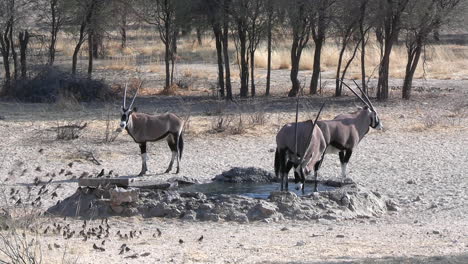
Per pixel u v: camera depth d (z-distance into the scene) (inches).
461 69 3026.6
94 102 2046.0
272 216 863.1
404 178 1130.0
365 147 1400.1
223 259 629.9
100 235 750.5
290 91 2190.0
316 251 667.4
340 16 2073.1
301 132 947.3
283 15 2066.9
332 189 988.6
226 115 1776.6
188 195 902.4
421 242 717.9
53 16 2242.9
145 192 899.4
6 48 2222.0
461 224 837.2
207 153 1337.4
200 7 2069.4
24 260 613.3
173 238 750.5
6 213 789.2
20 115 1752.0
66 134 1450.5
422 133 1556.3
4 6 2153.1
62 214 879.7
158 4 2271.2
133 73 2775.6
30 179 1093.1
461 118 1764.3
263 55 3117.6
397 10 1989.4
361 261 601.3
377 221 868.0
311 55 3102.9
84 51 3363.7
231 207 871.7
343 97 2162.9
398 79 2731.3
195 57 3361.2
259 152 1346.0
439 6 2005.4
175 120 1157.7
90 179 898.1
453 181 1106.7
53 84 2069.4
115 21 2352.4
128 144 1414.9
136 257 639.1
